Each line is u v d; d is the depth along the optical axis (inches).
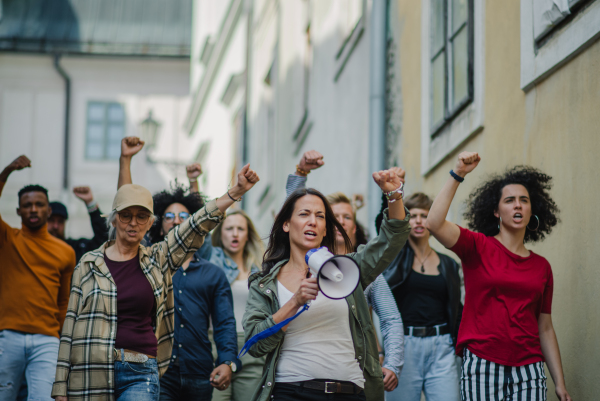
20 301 266.4
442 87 326.3
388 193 175.3
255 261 292.0
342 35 483.5
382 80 401.1
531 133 242.2
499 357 193.8
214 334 247.8
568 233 217.8
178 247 205.3
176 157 1233.4
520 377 192.5
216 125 1010.7
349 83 455.5
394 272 235.8
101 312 197.8
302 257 181.0
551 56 227.9
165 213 266.8
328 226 190.5
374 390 180.1
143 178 1212.5
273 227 186.7
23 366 264.7
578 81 214.4
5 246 270.8
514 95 254.5
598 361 198.7
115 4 1309.1
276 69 692.1
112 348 195.6
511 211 205.0
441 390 229.1
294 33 616.7
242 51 876.0
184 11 1316.4
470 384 196.1
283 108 652.1
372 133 398.3
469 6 295.9
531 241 217.5
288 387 169.8
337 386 169.8
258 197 737.0
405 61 374.3
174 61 1261.1
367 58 421.4
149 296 200.8
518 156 251.3
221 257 287.0
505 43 262.2
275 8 711.7
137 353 197.6
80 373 195.0
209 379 243.3
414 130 358.0
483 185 228.1
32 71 1240.2
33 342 264.7
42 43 1242.0
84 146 1226.6
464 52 302.0
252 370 263.1
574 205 214.7
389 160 393.1
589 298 204.7
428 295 235.6
